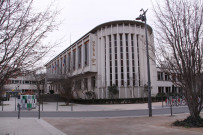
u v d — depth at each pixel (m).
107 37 37.53
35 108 23.06
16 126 9.53
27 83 56.09
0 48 4.69
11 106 27.42
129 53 36.25
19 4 4.80
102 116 14.55
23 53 4.97
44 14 5.25
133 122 10.52
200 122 8.67
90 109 21.81
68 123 10.49
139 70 36.56
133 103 30.92
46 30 5.50
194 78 8.75
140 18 14.27
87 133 7.55
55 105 29.66
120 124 9.81
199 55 8.51
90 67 37.81
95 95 36.69
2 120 12.05
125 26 36.94
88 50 39.69
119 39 36.72
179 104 25.61
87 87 40.38
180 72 8.86
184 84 9.00
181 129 7.89
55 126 9.46
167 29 8.71
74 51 47.44
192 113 9.02
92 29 40.12
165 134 6.88
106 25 37.72
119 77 35.38
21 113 17.69
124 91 34.84
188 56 8.63
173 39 8.74
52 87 69.00
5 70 4.79
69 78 30.78
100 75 37.59
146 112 17.39
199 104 9.02
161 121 10.71
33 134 7.49
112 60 36.28
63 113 17.50
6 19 4.67
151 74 37.78
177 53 8.85
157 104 28.00
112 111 19.17
